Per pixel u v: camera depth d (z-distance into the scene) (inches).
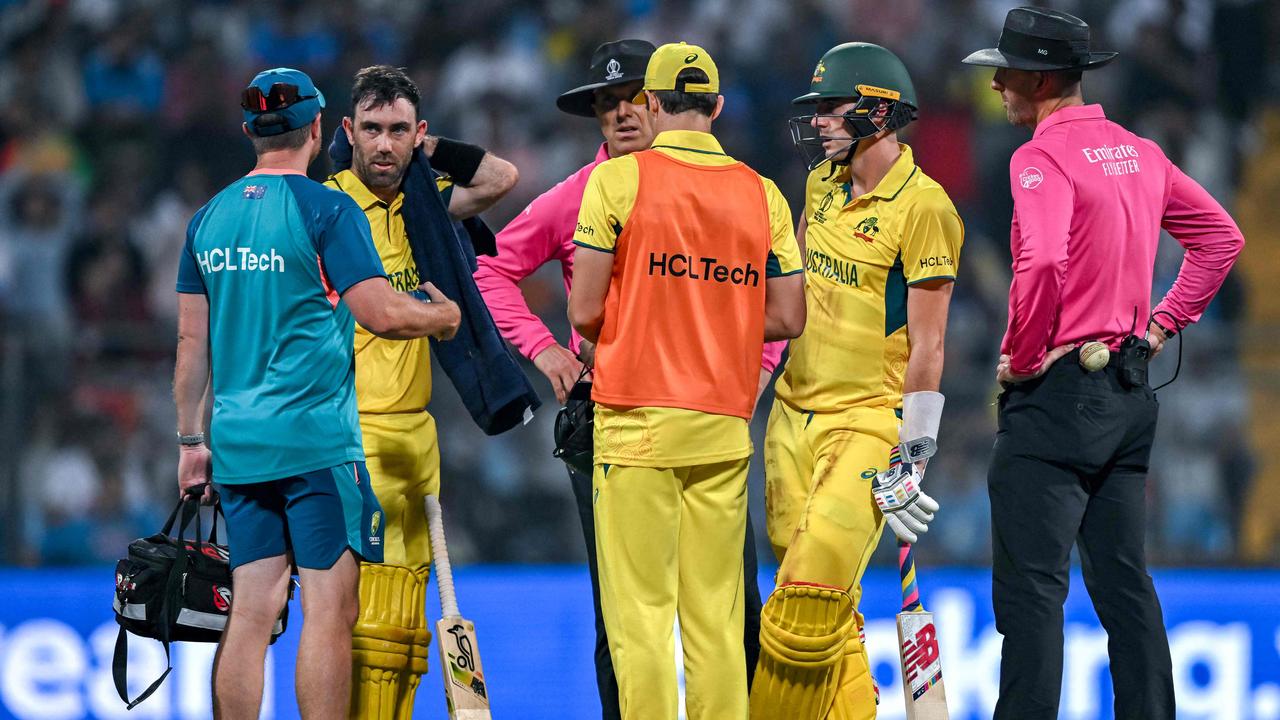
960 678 1155.9
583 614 1165.7
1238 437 1236.5
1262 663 1184.8
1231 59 1787.6
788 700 655.8
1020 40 663.1
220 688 617.3
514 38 1849.2
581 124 1802.4
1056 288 628.7
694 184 615.5
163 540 651.5
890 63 669.3
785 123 1775.3
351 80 1797.5
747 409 628.4
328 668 608.7
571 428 668.7
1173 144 1750.7
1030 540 647.1
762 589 1159.6
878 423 674.2
